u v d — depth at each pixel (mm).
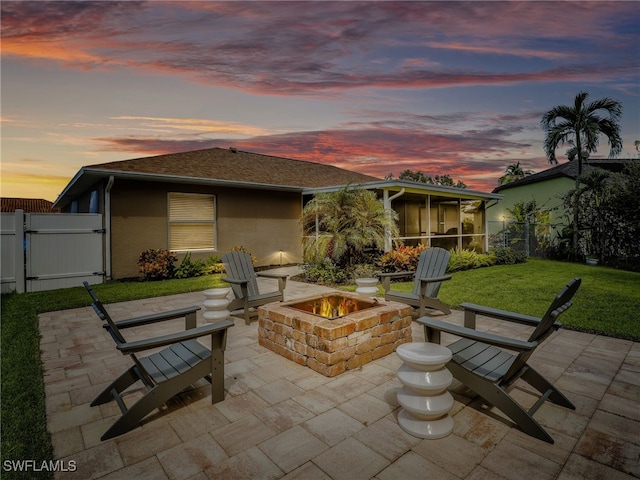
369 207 9062
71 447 2182
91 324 5043
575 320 4887
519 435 2264
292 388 2963
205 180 9602
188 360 2725
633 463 1979
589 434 2271
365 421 2438
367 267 9219
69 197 12539
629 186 11719
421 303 4816
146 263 8641
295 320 3535
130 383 2783
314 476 1888
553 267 11562
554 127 13742
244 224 11102
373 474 1897
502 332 4527
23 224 7703
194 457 2064
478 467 1951
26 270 7723
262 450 2125
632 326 4582
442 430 2236
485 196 12969
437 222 13102
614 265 11898
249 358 3676
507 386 2486
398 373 2342
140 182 9062
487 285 7914
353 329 3350
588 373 3209
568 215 14602
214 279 8977
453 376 2529
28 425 2412
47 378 3242
